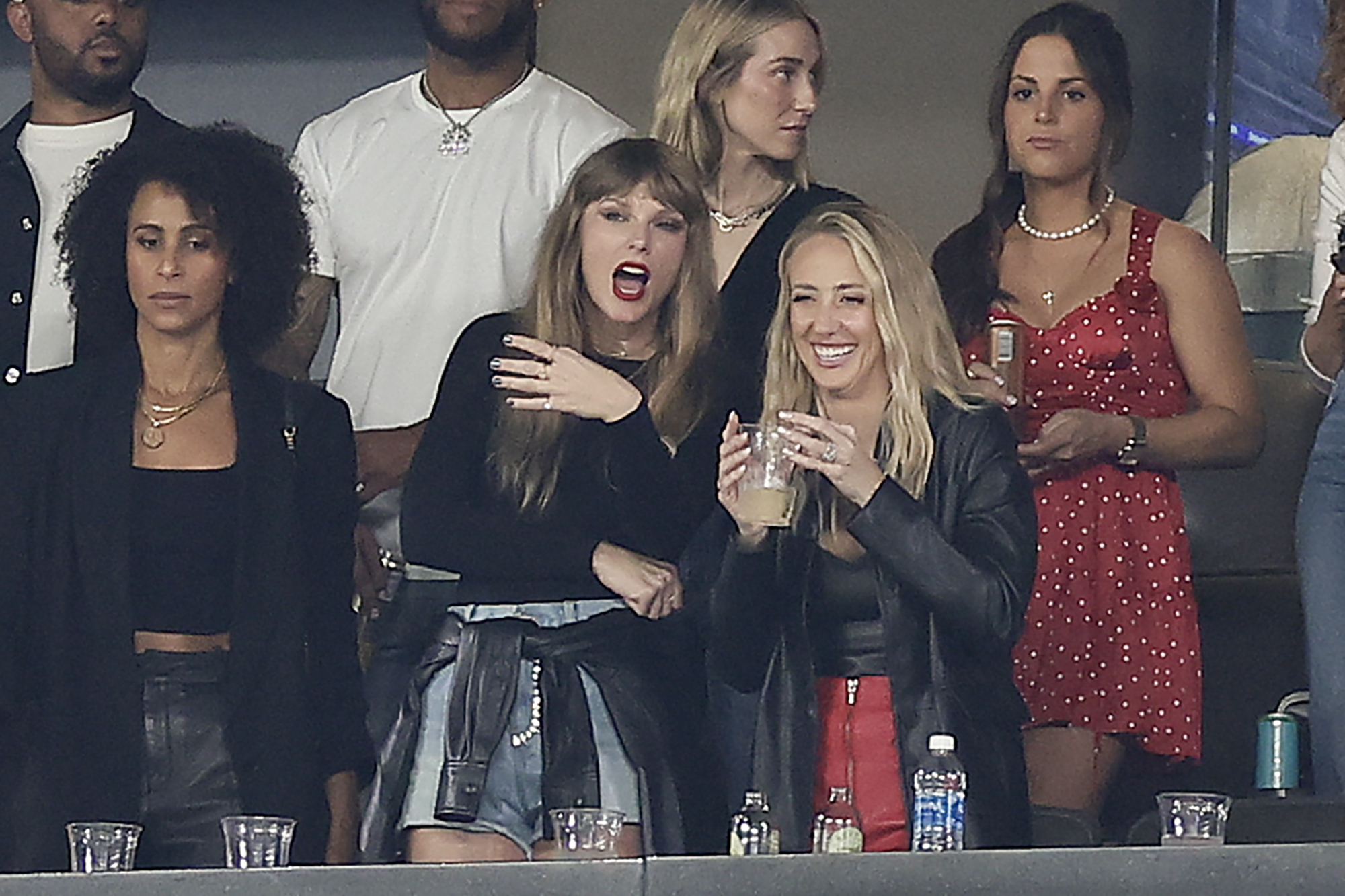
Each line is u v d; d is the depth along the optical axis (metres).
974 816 15.59
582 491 16.09
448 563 16.06
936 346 16.31
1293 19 16.53
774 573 15.89
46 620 16.20
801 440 16.09
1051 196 16.45
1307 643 15.94
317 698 16.02
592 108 16.67
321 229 16.73
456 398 16.36
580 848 13.23
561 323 16.39
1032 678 15.92
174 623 16.17
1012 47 16.61
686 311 16.39
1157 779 15.88
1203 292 16.34
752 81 16.50
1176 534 16.12
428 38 16.81
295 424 16.42
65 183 16.78
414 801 15.66
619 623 15.84
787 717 15.69
